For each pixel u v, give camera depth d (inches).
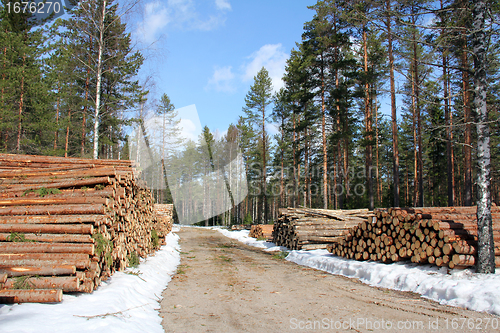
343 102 973.8
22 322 124.5
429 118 871.7
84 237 184.7
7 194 216.5
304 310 199.5
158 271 317.7
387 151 1791.3
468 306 190.2
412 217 280.5
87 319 139.3
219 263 422.9
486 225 230.2
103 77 643.5
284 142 1424.7
